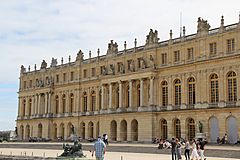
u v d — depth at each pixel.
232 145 73.38
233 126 76.50
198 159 49.09
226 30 79.00
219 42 80.31
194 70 85.25
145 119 93.69
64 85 125.44
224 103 78.50
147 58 96.19
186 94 86.56
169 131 89.06
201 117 82.44
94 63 114.75
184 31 88.62
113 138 103.62
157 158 51.41
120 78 101.69
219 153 58.69
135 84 98.81
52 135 128.88
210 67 81.94
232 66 77.88
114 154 61.19
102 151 30.97
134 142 93.50
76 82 120.38
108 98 106.69
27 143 108.38
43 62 137.12
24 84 145.62
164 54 92.88
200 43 84.00
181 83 88.00
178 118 87.62
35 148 86.25
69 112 122.88
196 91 84.19
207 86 82.19
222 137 77.69
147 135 92.75
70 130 122.88
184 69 87.50
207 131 80.88
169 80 90.75
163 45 92.88
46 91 131.12
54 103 130.12
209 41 82.38
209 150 61.84
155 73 93.62
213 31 82.44
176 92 89.75
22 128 143.62
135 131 98.38
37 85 137.38
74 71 122.69
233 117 76.69
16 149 81.81
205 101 82.12
